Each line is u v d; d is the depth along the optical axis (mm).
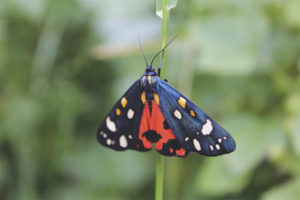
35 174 298
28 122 295
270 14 268
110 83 298
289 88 267
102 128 225
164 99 217
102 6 295
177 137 214
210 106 279
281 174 266
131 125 221
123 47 281
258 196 270
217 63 264
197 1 274
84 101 299
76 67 300
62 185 299
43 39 300
